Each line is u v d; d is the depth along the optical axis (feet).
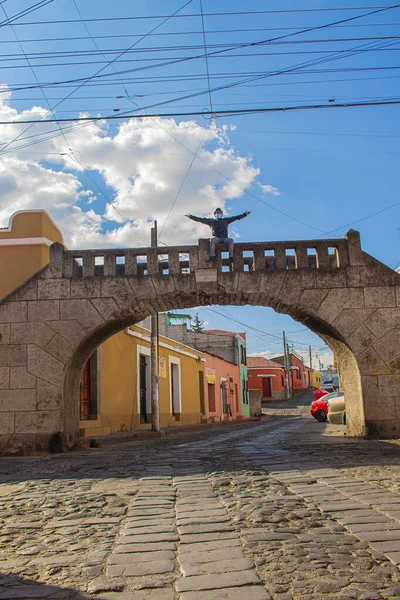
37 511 19.63
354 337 43.01
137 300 43.96
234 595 11.00
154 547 14.52
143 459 35.58
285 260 44.45
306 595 10.86
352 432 46.55
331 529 15.65
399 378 42.34
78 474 29.01
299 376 278.26
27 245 54.44
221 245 44.62
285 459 32.04
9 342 43.57
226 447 43.14
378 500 19.20
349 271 43.86
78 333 43.57
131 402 69.72
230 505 19.43
